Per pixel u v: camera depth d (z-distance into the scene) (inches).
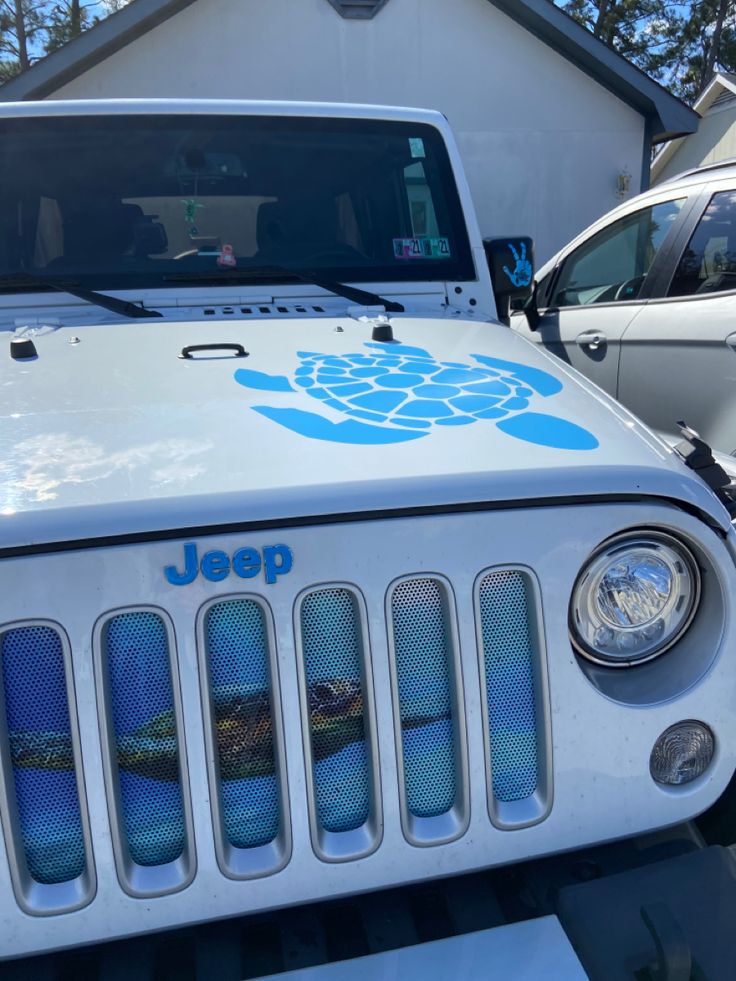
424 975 48.4
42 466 55.2
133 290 99.8
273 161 110.5
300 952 51.4
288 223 109.7
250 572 50.2
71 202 104.0
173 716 50.2
